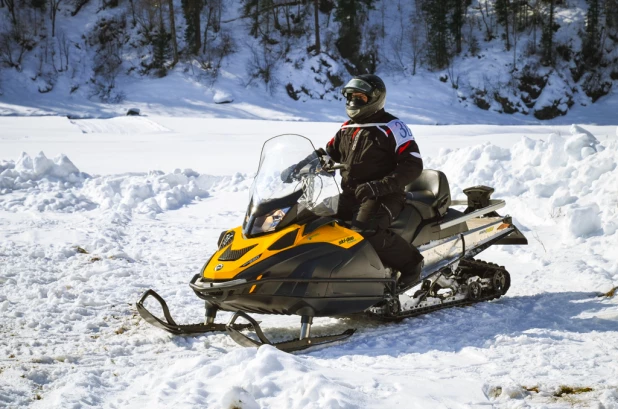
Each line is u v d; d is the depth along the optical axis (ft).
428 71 228.43
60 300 17.74
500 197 29.48
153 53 212.64
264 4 226.17
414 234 16.66
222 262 14.34
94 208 32.19
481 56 232.12
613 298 17.72
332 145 16.87
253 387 10.78
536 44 237.45
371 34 229.86
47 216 29.76
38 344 14.48
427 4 233.35
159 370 12.66
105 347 14.26
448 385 11.30
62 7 219.41
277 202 14.64
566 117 226.58
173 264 22.25
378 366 12.73
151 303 17.93
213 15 225.97
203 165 50.57
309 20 230.48
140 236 26.27
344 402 10.11
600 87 234.99
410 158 15.44
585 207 24.35
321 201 15.06
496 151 33.22
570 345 13.79
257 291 13.97
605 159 28.27
